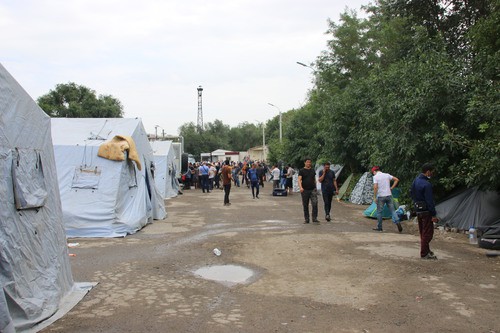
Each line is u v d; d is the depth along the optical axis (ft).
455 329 16.42
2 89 17.11
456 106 37.09
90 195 39.40
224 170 64.23
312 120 98.58
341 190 73.77
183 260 28.45
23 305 16.33
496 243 30.53
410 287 21.84
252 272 25.36
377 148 47.14
